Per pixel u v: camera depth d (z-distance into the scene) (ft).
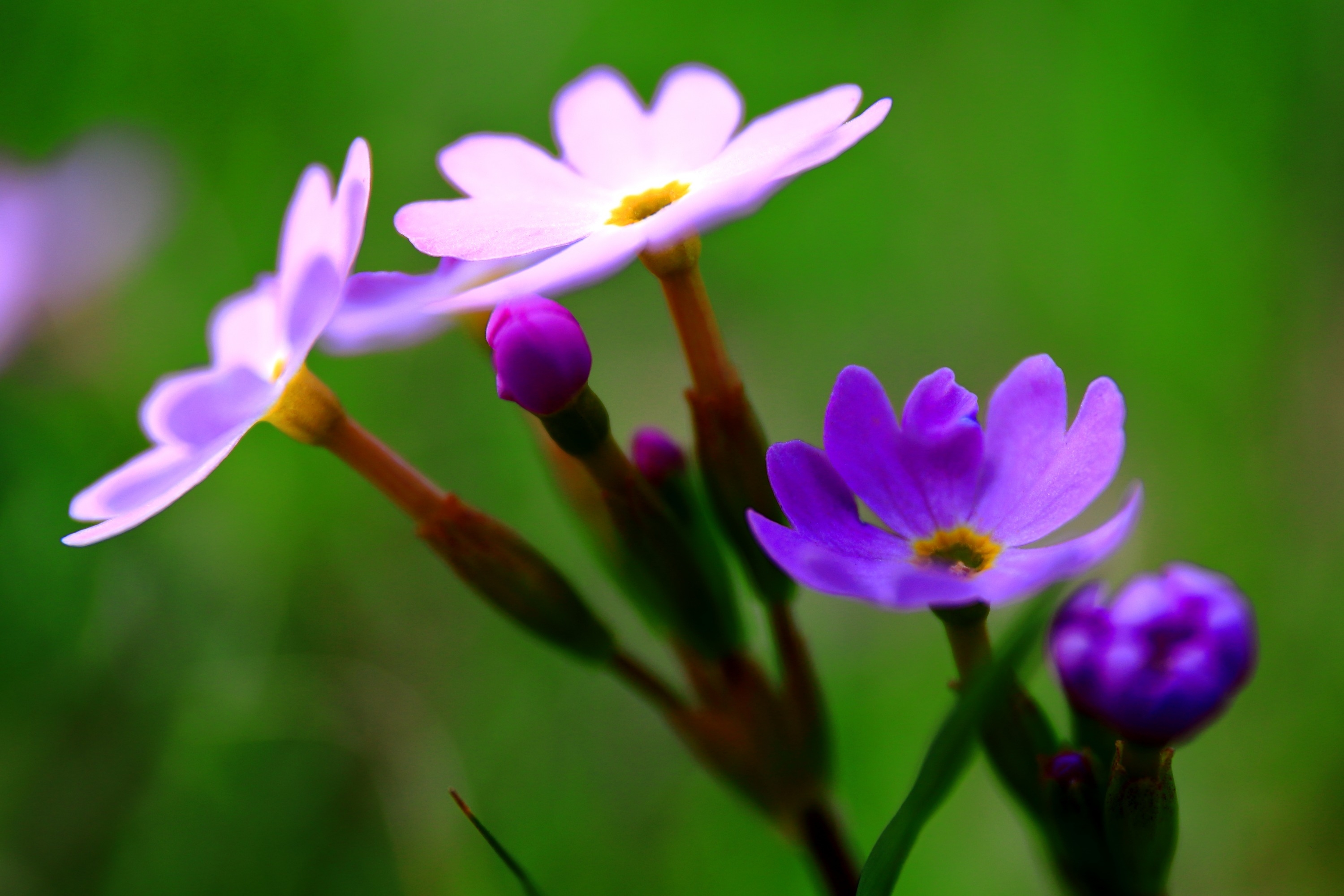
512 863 0.43
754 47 0.78
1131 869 0.42
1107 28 0.72
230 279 0.73
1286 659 0.61
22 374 0.66
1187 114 0.70
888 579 0.39
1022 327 0.73
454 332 0.67
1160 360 0.69
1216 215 0.69
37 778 0.57
